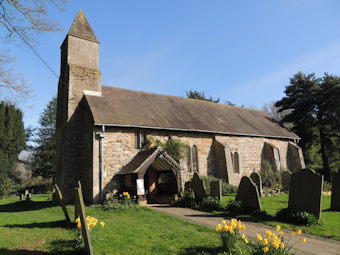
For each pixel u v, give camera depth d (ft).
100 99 59.67
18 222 32.45
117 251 20.02
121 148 52.65
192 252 19.79
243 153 72.74
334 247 22.43
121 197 45.85
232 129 72.49
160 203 49.78
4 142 95.45
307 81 100.07
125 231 25.52
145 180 54.29
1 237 24.16
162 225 28.89
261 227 28.96
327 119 94.38
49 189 118.93
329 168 94.32
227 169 63.41
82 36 64.80
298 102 97.86
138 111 60.75
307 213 29.63
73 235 24.07
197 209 40.78
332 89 91.76
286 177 60.18
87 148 54.75
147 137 56.44
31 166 128.98
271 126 88.33
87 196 51.85
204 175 59.77
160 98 75.00
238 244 20.01
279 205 39.81
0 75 37.81
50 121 134.00
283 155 83.05
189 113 72.23
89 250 18.60
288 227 28.35
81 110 60.23
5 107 98.63
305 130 101.55
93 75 63.10
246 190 36.01
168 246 21.13
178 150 56.03
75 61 62.90
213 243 21.76
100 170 49.34
